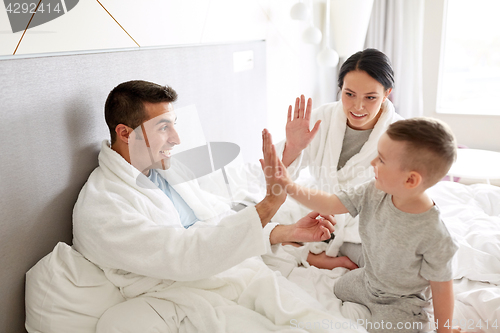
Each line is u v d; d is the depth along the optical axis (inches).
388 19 116.8
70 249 40.2
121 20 47.2
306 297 41.4
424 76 121.3
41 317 37.5
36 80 38.0
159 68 54.0
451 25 121.6
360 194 41.6
